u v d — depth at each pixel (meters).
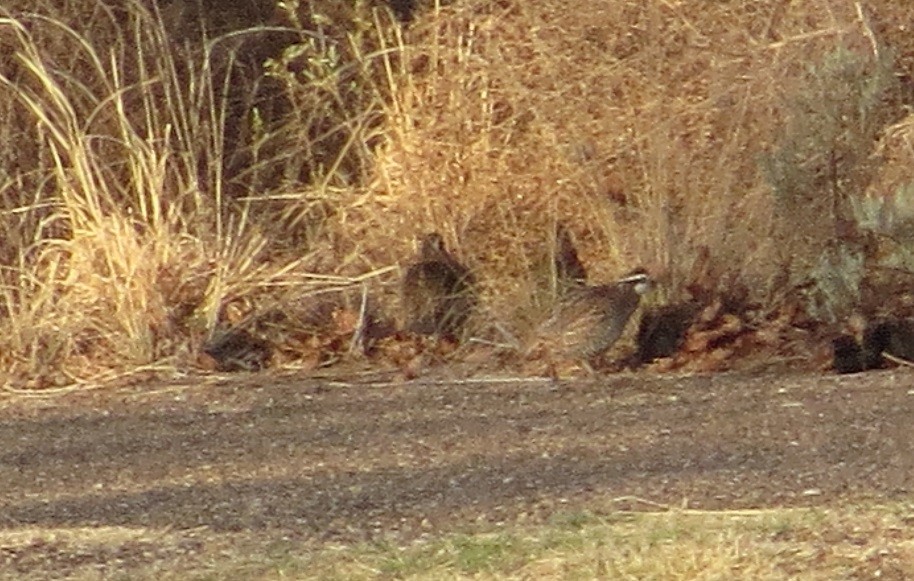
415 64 17.55
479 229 16.30
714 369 14.01
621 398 13.12
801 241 14.72
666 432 11.91
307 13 18.94
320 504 10.57
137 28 17.50
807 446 11.25
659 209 15.18
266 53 18.80
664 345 14.25
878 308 13.98
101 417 13.66
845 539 9.11
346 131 17.94
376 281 15.90
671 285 14.73
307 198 17.05
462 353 15.04
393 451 11.91
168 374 14.91
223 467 11.77
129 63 17.92
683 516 9.66
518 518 9.93
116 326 15.27
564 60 16.86
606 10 17.05
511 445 11.83
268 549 9.60
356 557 9.31
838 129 14.79
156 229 15.80
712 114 15.99
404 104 17.34
